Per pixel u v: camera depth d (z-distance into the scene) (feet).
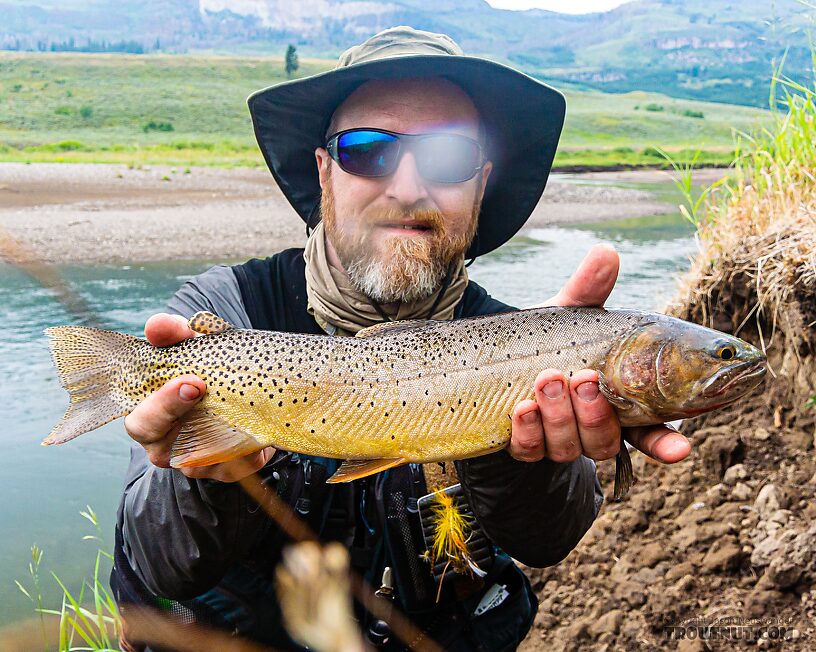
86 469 4.29
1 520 3.69
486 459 1.79
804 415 2.99
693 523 2.87
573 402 1.59
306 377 1.75
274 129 2.38
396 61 1.98
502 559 2.11
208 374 1.75
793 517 2.69
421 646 1.97
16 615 2.98
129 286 8.32
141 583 2.00
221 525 1.74
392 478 1.96
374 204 2.03
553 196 19.04
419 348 1.77
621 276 8.80
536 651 2.64
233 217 13.47
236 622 1.92
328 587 0.71
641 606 2.64
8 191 15.58
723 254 3.52
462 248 2.14
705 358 1.62
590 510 2.08
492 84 2.13
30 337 6.32
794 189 3.39
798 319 2.98
